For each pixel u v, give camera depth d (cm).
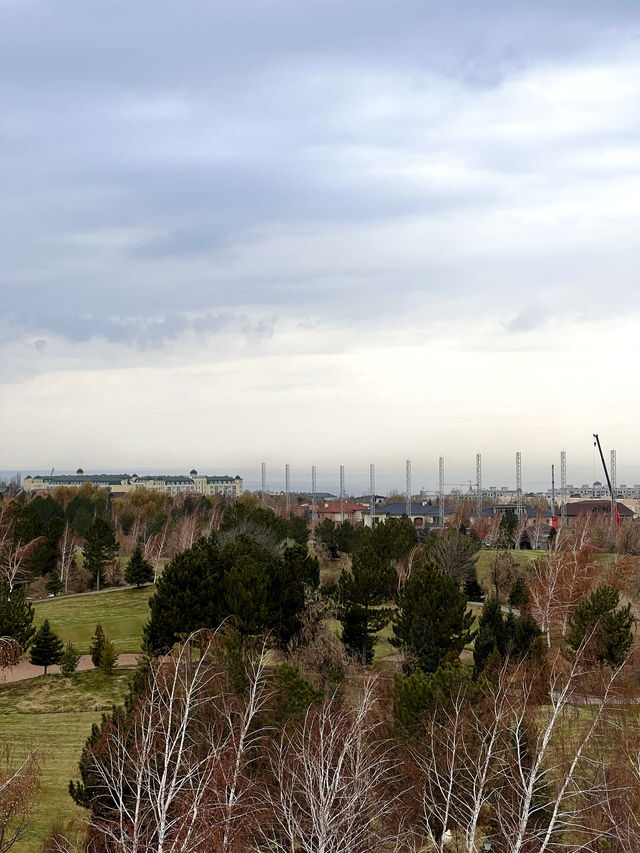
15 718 4975
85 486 17212
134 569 9219
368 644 5716
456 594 5428
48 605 8525
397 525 9138
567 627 6381
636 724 2828
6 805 2261
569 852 2239
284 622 5406
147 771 1972
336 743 2384
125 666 6147
